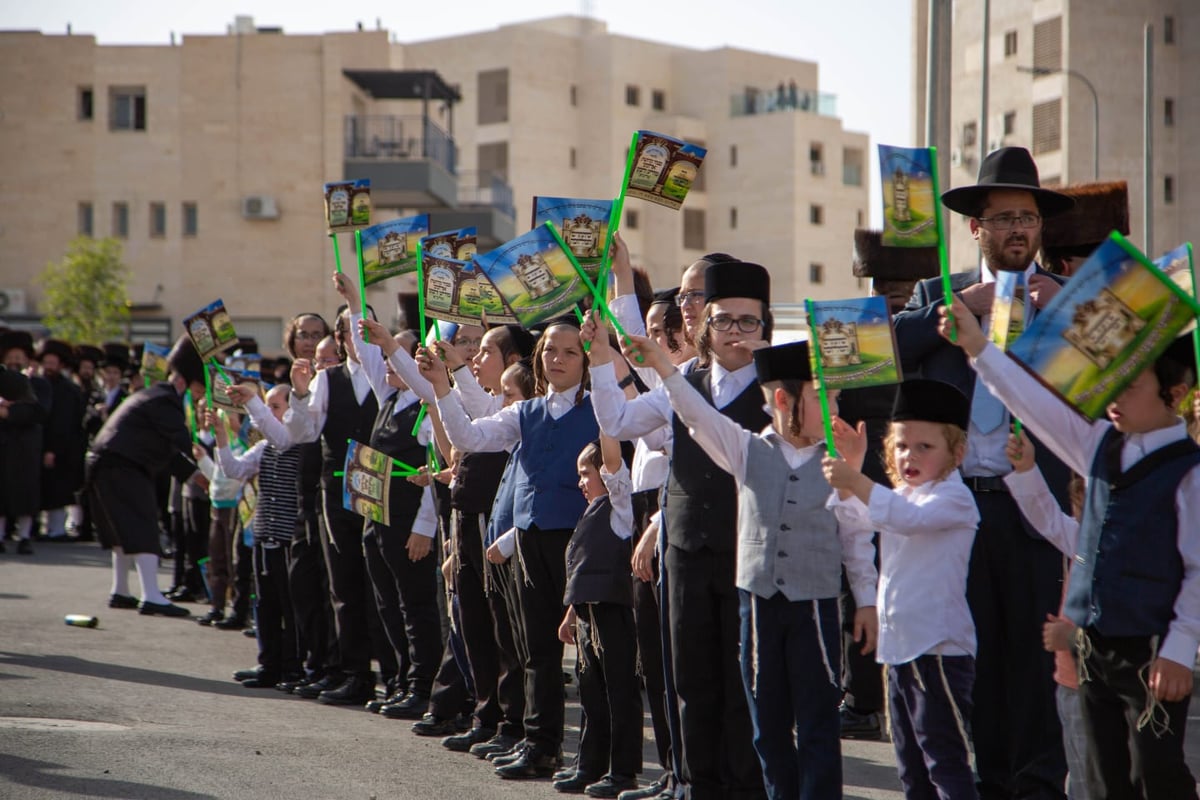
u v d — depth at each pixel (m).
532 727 6.92
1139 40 39.91
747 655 5.32
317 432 8.91
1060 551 5.62
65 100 45.69
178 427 12.89
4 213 45.72
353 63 44.59
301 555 9.16
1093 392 4.20
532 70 66.25
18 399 16.91
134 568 16.28
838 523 5.30
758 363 5.40
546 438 6.92
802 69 71.50
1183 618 4.34
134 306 45.12
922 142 17.17
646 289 7.65
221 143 44.97
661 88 69.38
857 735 8.19
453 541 7.59
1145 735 4.40
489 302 7.49
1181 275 4.82
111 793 6.04
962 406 5.23
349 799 6.21
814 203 67.00
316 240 44.84
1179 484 4.40
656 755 7.86
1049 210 5.88
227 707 8.38
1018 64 40.59
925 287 6.28
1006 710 5.73
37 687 8.48
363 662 8.84
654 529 6.18
